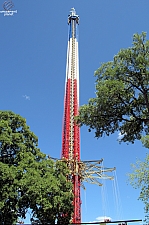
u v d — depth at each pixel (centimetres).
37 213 2761
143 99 2628
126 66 2581
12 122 3241
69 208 2938
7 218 2694
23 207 2825
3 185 2664
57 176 3153
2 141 2902
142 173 2130
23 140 3138
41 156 3281
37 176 2830
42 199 2697
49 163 3203
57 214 2898
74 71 9531
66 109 8650
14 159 2981
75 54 10006
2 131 2994
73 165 6962
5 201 2642
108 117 2716
